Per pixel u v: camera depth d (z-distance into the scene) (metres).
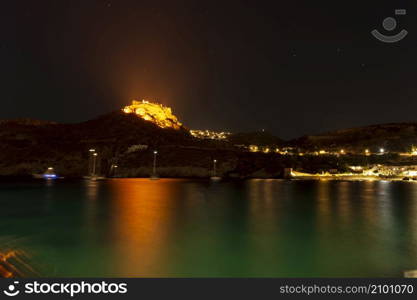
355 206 37.66
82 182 86.94
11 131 154.88
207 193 54.62
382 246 18.36
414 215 30.56
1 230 22.77
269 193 55.88
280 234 21.77
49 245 18.34
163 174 128.38
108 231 22.50
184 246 18.30
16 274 13.16
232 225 25.14
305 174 124.94
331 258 15.88
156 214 30.77
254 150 166.00
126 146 146.75
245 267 14.45
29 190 58.72
